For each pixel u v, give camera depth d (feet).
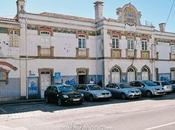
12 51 80.48
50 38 87.76
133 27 105.50
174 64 125.39
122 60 101.35
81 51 95.04
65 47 90.99
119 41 100.99
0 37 78.74
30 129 35.91
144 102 66.69
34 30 84.69
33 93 83.56
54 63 88.28
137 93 77.66
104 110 52.90
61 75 89.66
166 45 122.42
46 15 87.20
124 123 36.70
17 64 81.30
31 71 83.51
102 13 102.37
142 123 36.11
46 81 86.69
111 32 98.58
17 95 80.64
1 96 78.02
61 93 66.74
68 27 92.07
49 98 72.69
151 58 111.34
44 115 49.49
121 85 82.64
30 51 83.66
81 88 79.20
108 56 96.94
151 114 44.27
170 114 43.50
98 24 98.48
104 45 96.02
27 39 83.20
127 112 48.19
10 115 51.21
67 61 91.35
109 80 96.78
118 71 100.68
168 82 97.25
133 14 105.91
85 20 97.45
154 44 114.42
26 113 53.31
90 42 97.91
